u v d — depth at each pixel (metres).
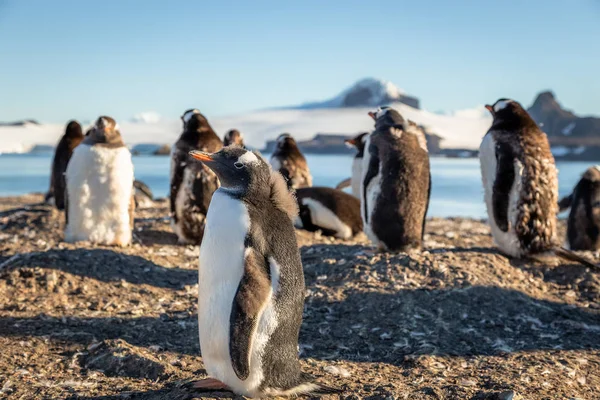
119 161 9.46
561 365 5.91
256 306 4.21
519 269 8.82
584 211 11.82
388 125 9.32
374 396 4.93
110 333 6.35
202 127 10.30
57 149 13.06
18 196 20.33
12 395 4.93
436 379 5.43
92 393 4.98
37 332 6.26
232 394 4.48
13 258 8.17
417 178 9.02
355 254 9.02
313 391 4.79
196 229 10.23
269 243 4.40
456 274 7.98
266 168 4.59
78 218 9.49
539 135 9.10
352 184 14.52
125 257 8.73
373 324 6.79
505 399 4.94
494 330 6.85
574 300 8.12
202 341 4.51
